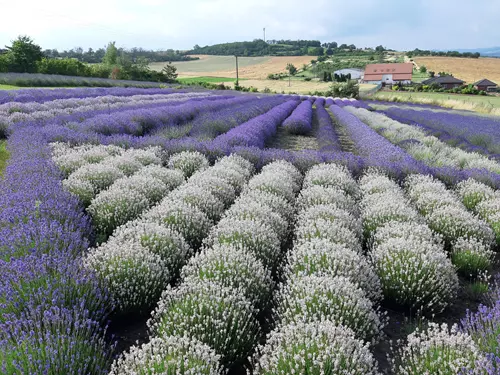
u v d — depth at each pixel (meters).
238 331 3.37
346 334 3.07
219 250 4.49
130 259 4.21
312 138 17.66
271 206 6.56
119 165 8.44
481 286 4.79
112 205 6.04
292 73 102.88
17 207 5.08
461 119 24.83
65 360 2.60
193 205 6.36
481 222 6.16
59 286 3.47
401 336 4.02
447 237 6.09
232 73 103.62
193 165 9.33
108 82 42.56
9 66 42.88
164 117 16.34
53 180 6.71
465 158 12.37
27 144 9.56
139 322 4.11
